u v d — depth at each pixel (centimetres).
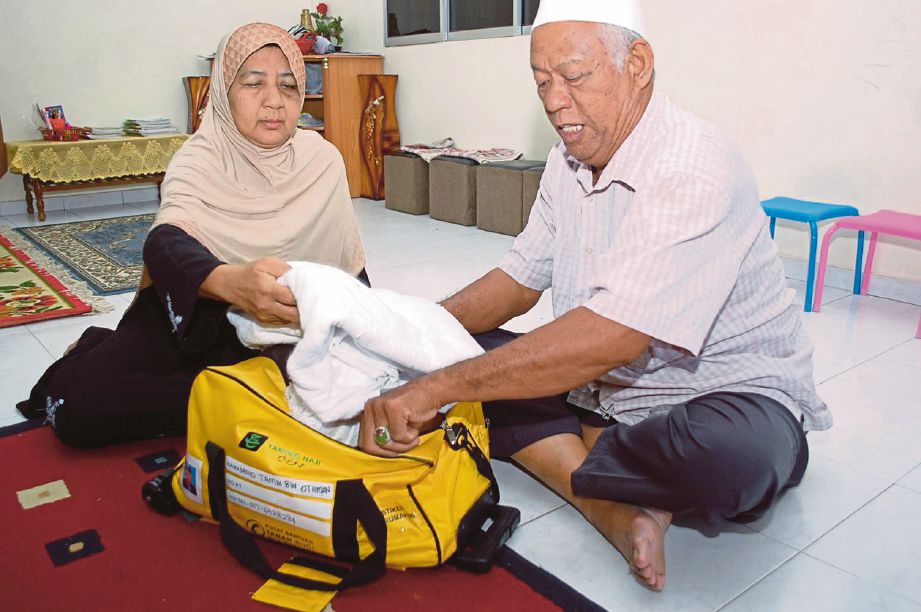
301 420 128
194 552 135
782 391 135
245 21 583
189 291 138
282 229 178
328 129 553
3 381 218
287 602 119
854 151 311
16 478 162
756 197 128
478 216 452
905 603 122
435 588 124
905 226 262
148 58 547
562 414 149
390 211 521
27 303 297
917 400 204
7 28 493
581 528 145
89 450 175
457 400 117
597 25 116
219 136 173
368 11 576
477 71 493
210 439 131
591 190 134
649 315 109
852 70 305
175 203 163
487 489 138
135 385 168
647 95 126
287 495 122
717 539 141
